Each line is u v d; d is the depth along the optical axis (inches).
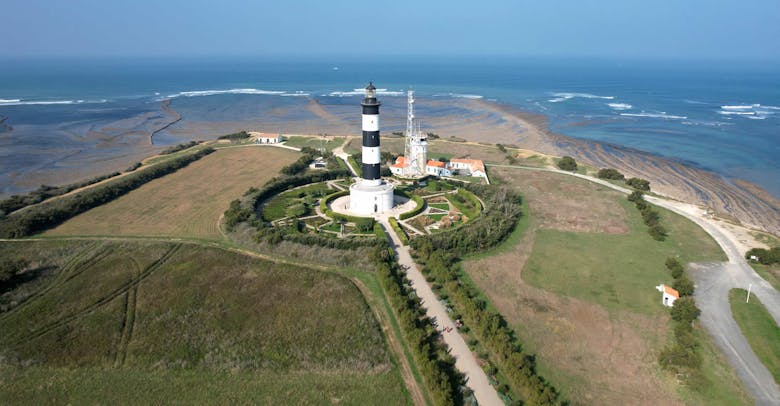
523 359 1897.1
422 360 1882.4
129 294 2460.6
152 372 1903.3
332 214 3570.4
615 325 2277.3
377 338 2103.8
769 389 1867.6
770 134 7391.7
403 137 6865.2
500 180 4793.3
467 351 2039.9
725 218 3811.5
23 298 2411.4
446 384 1748.3
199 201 4005.9
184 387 1823.3
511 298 2501.2
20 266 2642.7
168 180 4626.0
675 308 2326.5
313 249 2925.7
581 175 5078.7
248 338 2105.1
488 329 2096.5
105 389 1814.7
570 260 2977.4
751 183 5103.3
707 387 1865.2
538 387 1733.5
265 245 3002.0
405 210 3725.4
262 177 4714.6
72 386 1830.7
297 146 6117.1
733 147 6619.1
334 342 2075.5
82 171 5383.9
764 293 2593.5
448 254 2915.8
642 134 7618.1
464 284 2576.3
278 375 1882.4
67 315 2278.5
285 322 2220.7
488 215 3631.9
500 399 1765.5
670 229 3528.5
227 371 1904.5
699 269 2876.5
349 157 5462.6
